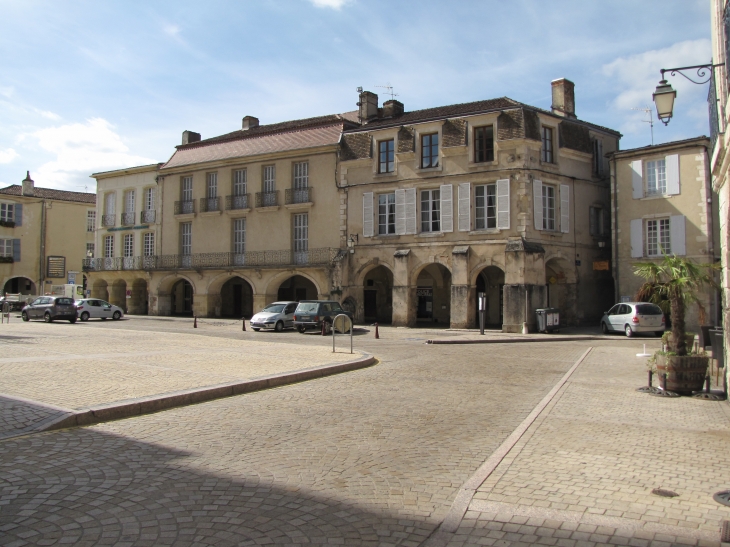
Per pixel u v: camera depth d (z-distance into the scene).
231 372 12.55
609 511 4.96
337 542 4.44
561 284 31.45
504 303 28.42
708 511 4.96
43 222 53.75
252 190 37.53
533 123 29.47
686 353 11.12
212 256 38.88
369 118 36.34
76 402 8.87
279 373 12.48
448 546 4.38
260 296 36.59
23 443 6.98
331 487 5.65
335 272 33.47
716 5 9.80
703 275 11.23
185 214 40.16
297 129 37.19
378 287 36.38
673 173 28.41
